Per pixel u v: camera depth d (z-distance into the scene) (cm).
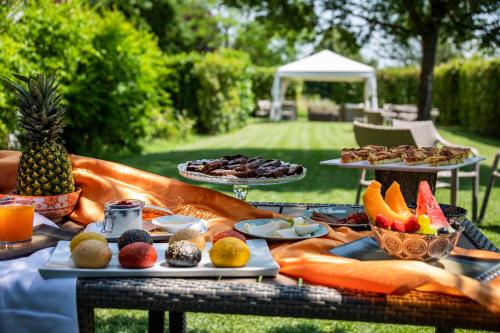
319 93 2825
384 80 2081
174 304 131
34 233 176
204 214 207
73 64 773
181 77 1341
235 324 291
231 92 1434
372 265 135
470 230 191
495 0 809
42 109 195
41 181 195
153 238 173
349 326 289
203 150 1043
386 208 157
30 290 134
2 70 605
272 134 1448
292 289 132
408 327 287
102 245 142
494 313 122
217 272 141
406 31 901
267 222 195
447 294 128
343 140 1298
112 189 216
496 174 487
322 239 168
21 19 714
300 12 928
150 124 1088
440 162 271
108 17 888
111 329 278
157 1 2688
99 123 877
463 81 1595
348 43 945
